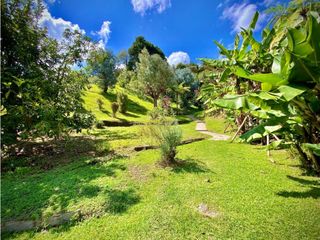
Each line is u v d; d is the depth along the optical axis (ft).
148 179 15.69
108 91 103.65
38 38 26.84
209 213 11.02
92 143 28.48
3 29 21.68
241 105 11.34
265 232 9.32
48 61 30.12
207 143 28.45
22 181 15.70
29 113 22.11
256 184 14.34
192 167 18.15
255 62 22.71
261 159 20.53
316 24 9.26
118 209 11.75
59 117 24.79
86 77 36.01
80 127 29.81
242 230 9.53
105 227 10.27
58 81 30.04
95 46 34.68
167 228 9.92
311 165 16.90
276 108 11.07
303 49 9.68
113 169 18.03
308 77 10.34
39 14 26.73
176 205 11.89
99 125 44.60
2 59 22.20
